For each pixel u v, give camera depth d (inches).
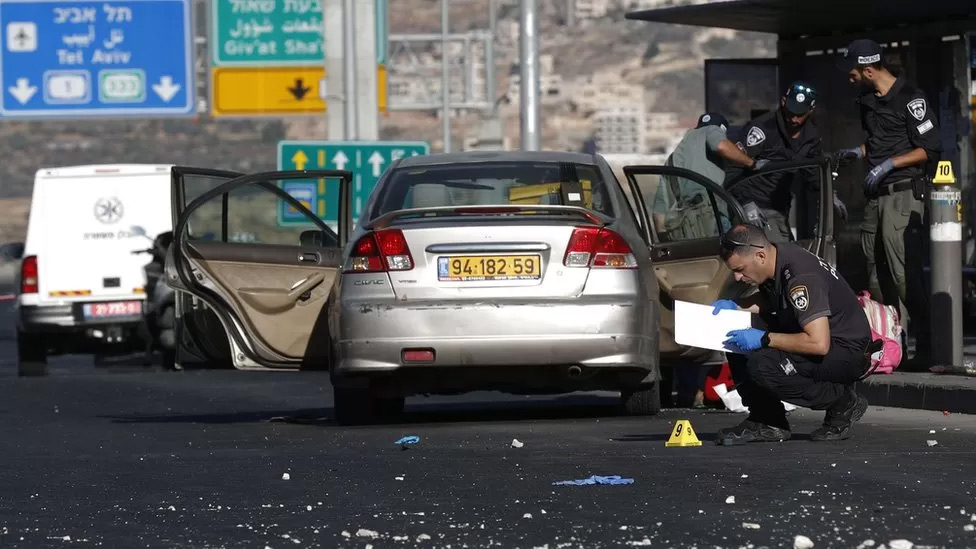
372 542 717.9
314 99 3587.6
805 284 1018.7
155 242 2605.8
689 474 898.1
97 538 749.9
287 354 1285.7
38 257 2645.2
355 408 1289.4
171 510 826.8
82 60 3880.4
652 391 1267.2
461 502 824.9
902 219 1387.8
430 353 1171.9
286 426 1309.1
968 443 1031.6
